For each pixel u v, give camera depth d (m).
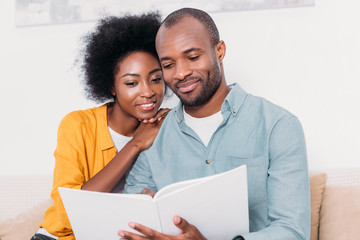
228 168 1.17
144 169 1.30
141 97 1.41
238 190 0.92
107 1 1.96
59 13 2.00
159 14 1.57
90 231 1.02
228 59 1.89
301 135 1.12
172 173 1.24
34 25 2.02
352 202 1.52
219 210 0.94
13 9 2.07
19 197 1.77
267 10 1.88
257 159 1.14
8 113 2.06
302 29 1.86
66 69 2.02
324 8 1.84
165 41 1.14
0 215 1.75
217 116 1.21
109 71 1.49
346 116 1.81
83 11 1.97
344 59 1.83
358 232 1.45
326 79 1.83
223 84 1.20
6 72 2.07
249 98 1.22
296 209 1.04
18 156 2.04
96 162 1.48
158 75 1.42
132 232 0.96
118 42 1.43
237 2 1.87
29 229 1.62
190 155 1.22
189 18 1.14
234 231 0.99
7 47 2.07
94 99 1.61
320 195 1.59
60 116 2.02
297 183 1.07
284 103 1.85
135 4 1.93
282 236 0.98
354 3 1.83
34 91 2.04
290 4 1.84
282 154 1.10
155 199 0.88
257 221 1.14
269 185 1.10
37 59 2.04
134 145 1.38
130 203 0.91
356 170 1.66
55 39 2.03
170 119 1.31
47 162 2.02
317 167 1.81
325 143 1.82
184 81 1.13
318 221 1.57
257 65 1.88
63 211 1.33
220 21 1.91
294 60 1.86
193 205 0.91
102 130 1.50
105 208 0.95
